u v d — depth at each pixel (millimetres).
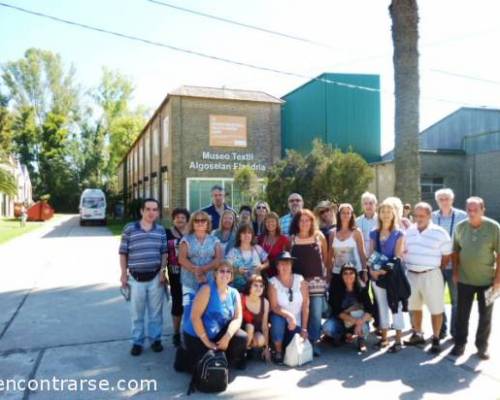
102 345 5652
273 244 5699
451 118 27688
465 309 5191
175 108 23188
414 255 5496
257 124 24406
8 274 10758
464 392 4250
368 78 26375
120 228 28656
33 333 6121
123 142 56750
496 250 4996
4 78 64125
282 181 16328
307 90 26547
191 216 5508
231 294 4852
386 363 5020
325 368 4891
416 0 8438
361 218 6660
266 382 4523
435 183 22969
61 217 46375
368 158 26125
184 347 4785
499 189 21344
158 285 5488
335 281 5738
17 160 52688
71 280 9953
